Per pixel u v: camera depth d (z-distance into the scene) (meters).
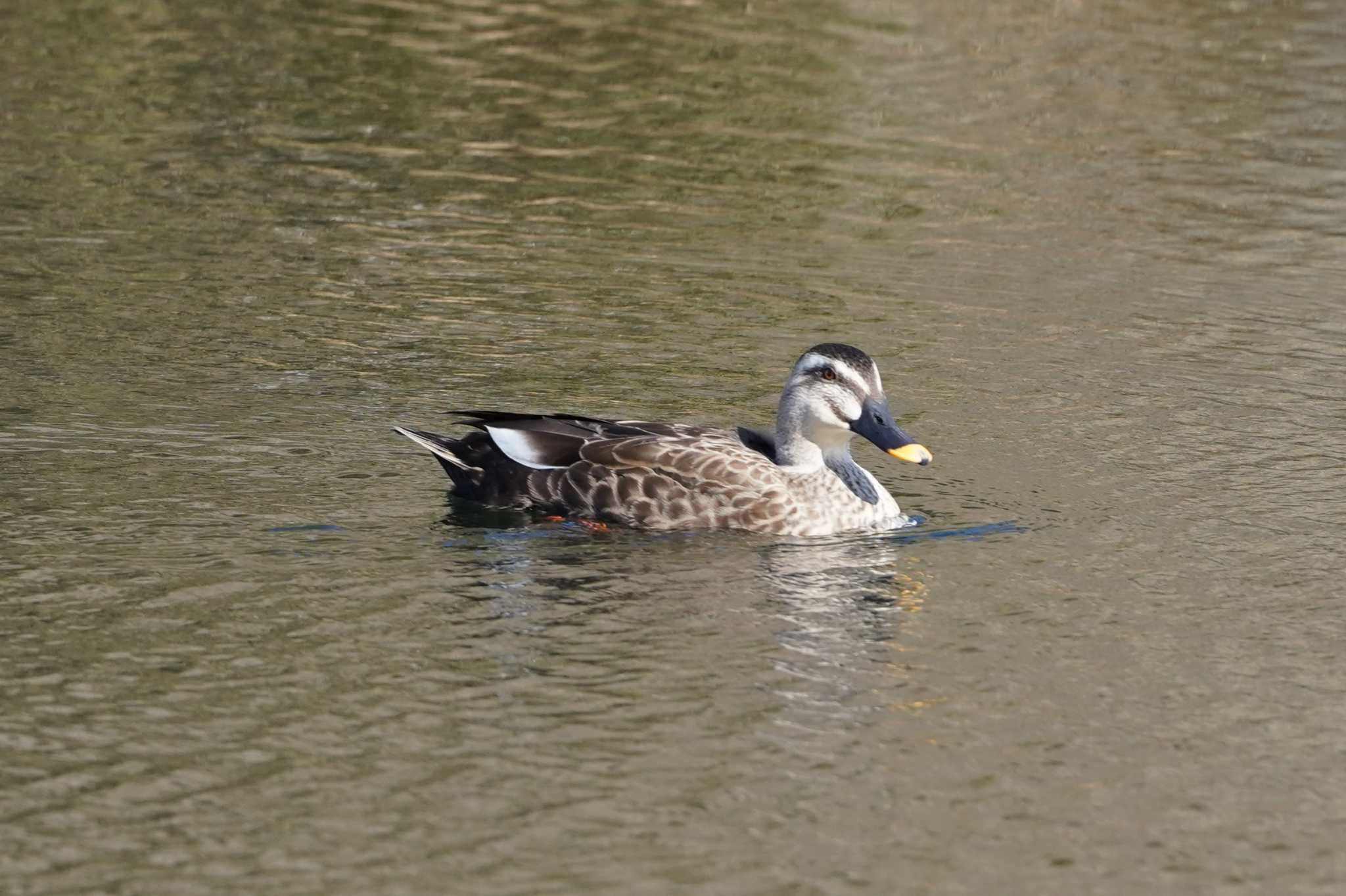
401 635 12.06
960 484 15.66
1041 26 35.44
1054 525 14.66
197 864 9.26
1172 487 15.65
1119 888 9.39
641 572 13.34
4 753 10.27
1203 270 23.02
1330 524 14.77
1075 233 24.45
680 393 17.89
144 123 27.20
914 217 24.91
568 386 17.94
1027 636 12.47
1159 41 34.72
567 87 30.33
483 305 20.48
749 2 36.28
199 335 18.86
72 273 20.66
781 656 11.99
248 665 11.51
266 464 15.29
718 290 21.47
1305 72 32.91
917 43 34.00
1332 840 9.94
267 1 34.88
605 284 21.53
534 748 10.61
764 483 14.27
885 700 11.40
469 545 13.71
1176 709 11.46
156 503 14.24
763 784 10.30
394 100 29.19
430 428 16.41
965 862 9.58
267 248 22.09
